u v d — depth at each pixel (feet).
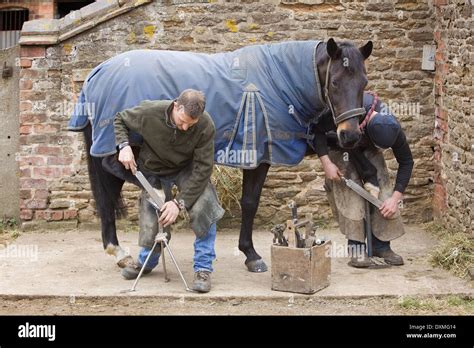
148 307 19.88
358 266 22.76
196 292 20.40
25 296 20.24
